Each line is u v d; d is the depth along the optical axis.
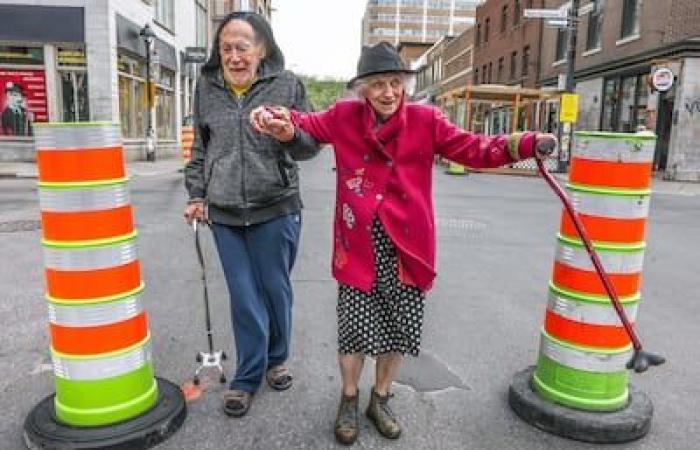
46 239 2.74
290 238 3.26
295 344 4.14
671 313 5.12
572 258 3.05
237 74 3.01
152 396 3.01
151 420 2.89
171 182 14.28
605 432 2.95
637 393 3.31
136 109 20.84
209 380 3.54
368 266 2.80
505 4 35.69
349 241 2.83
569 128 20.70
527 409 3.13
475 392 3.49
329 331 4.41
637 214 2.98
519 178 19.05
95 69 17.39
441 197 12.84
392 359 3.00
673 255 7.56
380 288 2.85
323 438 2.96
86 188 2.67
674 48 18.33
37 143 2.68
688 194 15.27
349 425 2.94
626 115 21.61
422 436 3.00
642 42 20.11
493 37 38.44
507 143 2.66
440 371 3.77
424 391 3.49
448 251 7.34
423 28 121.25
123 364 2.85
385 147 2.76
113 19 17.73
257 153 3.06
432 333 4.44
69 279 2.72
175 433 2.96
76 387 2.81
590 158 2.97
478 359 3.98
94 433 2.77
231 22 3.00
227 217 3.12
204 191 3.22
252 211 3.10
